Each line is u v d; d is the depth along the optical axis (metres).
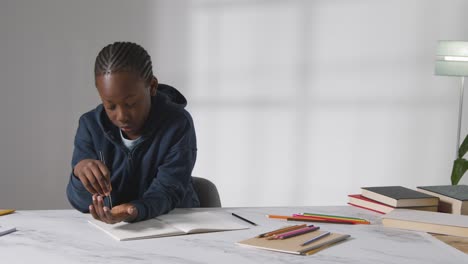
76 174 1.52
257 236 1.37
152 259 1.19
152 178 1.69
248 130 3.76
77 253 1.22
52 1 3.70
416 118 3.68
